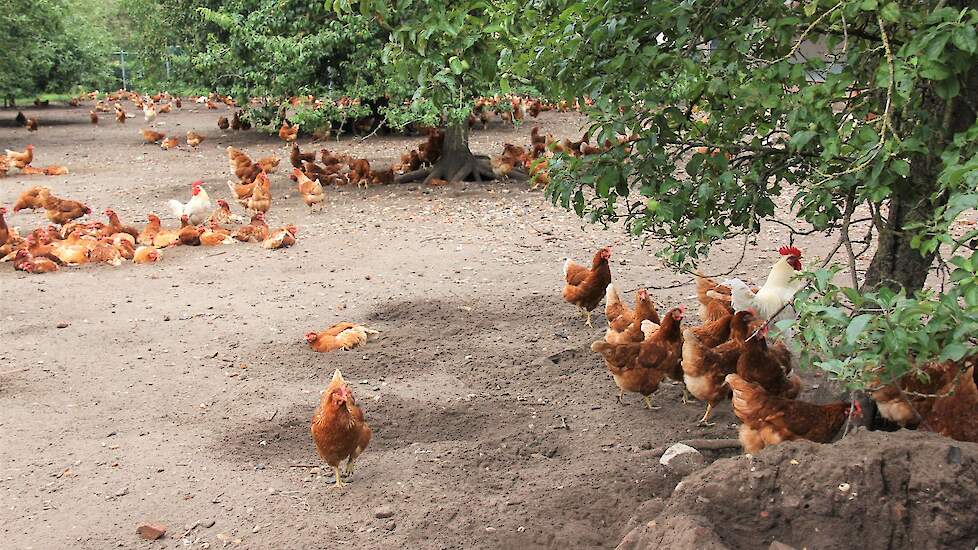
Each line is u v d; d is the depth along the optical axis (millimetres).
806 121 5141
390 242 9469
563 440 6098
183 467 5902
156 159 15328
